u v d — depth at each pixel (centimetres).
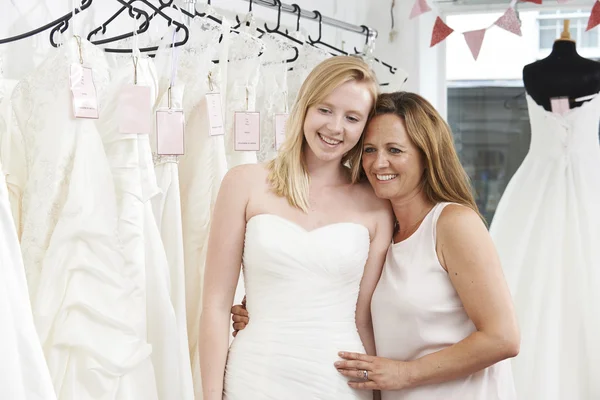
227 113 237
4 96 175
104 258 175
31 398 146
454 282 177
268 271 180
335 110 180
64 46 177
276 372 175
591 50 395
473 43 299
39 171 174
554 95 325
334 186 192
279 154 191
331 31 346
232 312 192
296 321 178
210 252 188
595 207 316
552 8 382
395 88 328
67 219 172
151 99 195
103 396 174
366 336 196
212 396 181
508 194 337
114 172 186
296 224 183
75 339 171
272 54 260
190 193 221
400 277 183
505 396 181
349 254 182
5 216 149
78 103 173
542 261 314
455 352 173
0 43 177
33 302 171
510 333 170
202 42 217
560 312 308
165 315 192
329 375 176
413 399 179
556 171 324
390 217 196
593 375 299
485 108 411
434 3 385
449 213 179
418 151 185
